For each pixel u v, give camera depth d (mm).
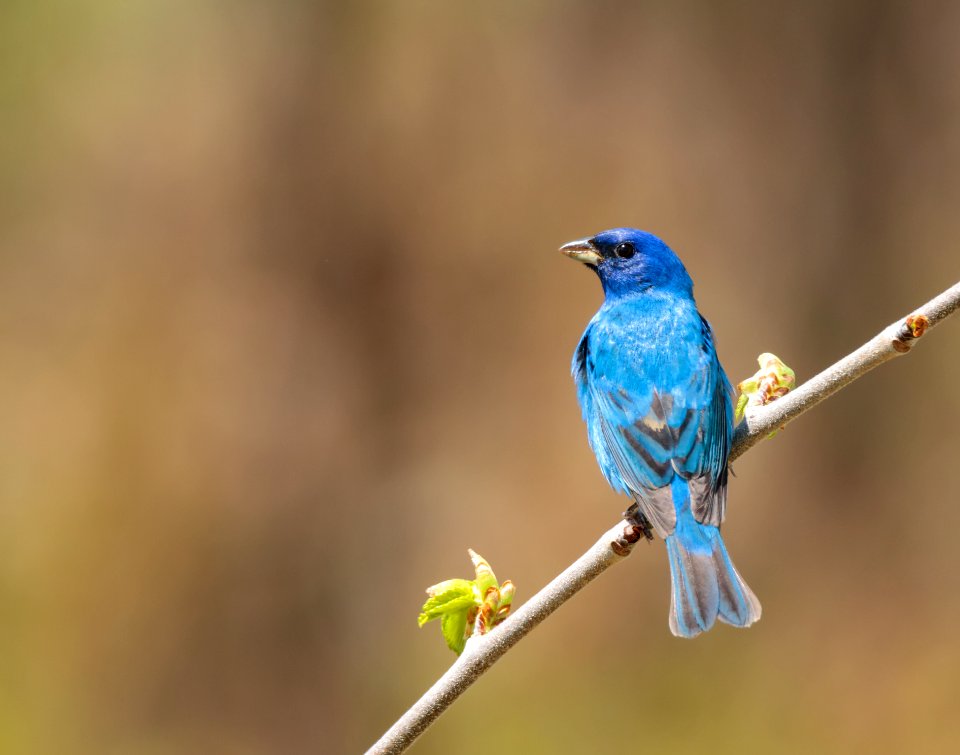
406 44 15812
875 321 15445
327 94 15898
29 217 15977
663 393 6809
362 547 15078
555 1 15680
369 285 15656
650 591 14156
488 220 15531
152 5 16312
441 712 5148
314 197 15797
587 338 7492
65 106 16281
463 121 15695
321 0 15977
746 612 5910
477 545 14781
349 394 15445
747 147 15516
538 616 5195
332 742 14570
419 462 15273
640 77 15594
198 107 16094
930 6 15664
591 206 15438
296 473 15281
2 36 16172
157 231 15875
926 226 15578
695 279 15352
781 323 15344
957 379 15016
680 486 6438
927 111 15625
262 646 14805
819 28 15656
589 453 14812
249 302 15656
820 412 15148
